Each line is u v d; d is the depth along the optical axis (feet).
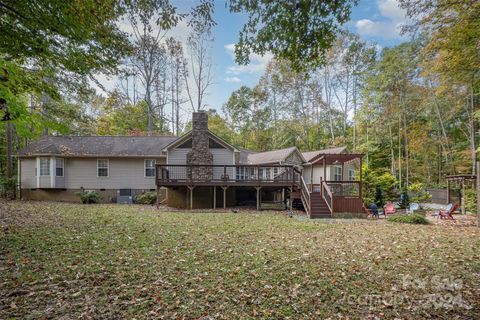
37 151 58.70
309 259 18.20
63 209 41.98
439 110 74.28
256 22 13.33
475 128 71.46
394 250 20.71
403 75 74.08
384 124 84.43
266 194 64.03
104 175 61.98
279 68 99.55
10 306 11.28
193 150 54.70
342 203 43.37
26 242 20.85
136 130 93.91
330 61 91.86
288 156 68.90
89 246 20.36
